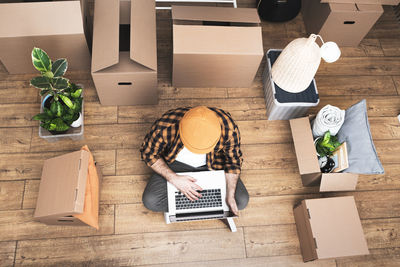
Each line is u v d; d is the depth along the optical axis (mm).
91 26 2105
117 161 1996
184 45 1827
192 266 1825
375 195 2064
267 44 2420
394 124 2260
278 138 2145
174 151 1591
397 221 2012
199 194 1663
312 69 1697
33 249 1782
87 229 1845
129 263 1803
